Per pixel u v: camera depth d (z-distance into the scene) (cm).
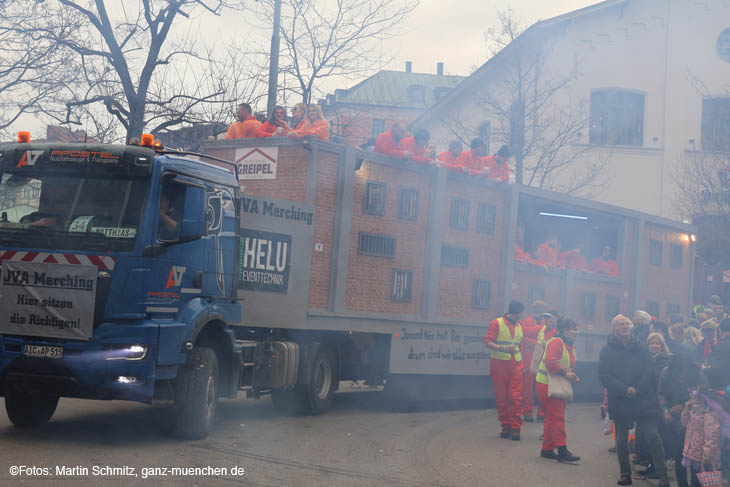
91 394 809
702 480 789
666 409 885
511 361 1145
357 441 991
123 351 803
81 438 859
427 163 1383
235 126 1355
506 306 1554
